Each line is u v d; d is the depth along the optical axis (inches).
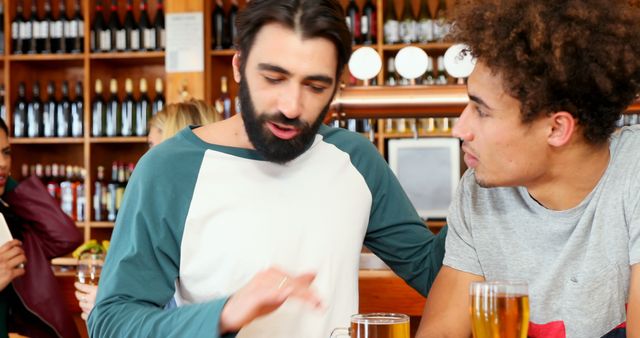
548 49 48.7
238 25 56.1
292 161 61.4
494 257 58.9
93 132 209.2
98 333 53.9
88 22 209.0
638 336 51.7
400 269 69.6
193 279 59.4
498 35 49.4
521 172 52.2
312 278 46.2
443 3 204.2
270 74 53.3
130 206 59.1
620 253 54.2
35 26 212.4
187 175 59.8
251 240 59.2
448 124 193.3
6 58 211.9
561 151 52.0
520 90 49.3
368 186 65.6
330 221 61.9
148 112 208.1
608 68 49.4
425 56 103.1
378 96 108.4
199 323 47.5
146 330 50.2
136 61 216.2
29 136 211.6
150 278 57.4
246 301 45.8
